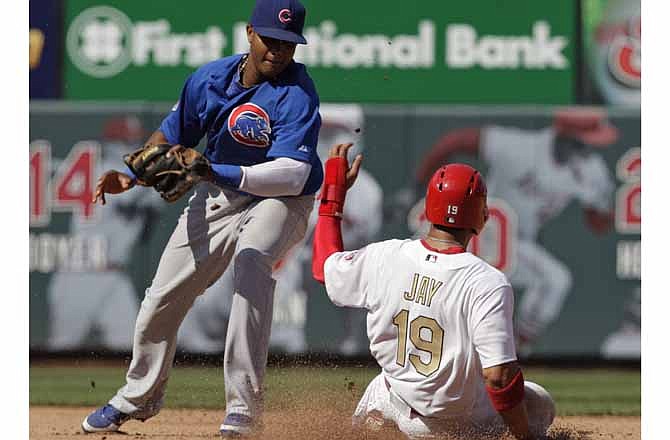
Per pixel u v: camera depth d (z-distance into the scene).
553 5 35.91
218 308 35.06
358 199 35.56
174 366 34.84
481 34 36.00
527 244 35.88
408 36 36.00
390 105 35.69
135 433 19.45
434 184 14.73
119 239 35.56
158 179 16.30
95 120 35.50
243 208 17.84
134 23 35.81
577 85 36.06
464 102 36.12
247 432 17.09
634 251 35.81
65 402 27.62
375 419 15.66
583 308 35.88
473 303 14.11
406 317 14.66
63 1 35.72
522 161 35.78
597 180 35.78
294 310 35.25
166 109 35.53
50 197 35.53
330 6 35.81
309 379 29.12
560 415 25.45
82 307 35.62
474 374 14.43
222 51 35.84
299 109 17.09
